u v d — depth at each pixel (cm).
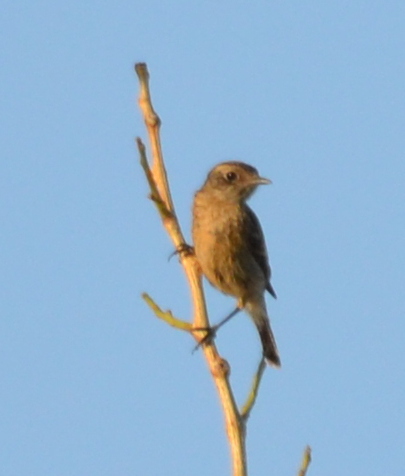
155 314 1041
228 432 940
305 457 904
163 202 1125
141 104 1138
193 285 1097
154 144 1139
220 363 980
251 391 961
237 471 920
